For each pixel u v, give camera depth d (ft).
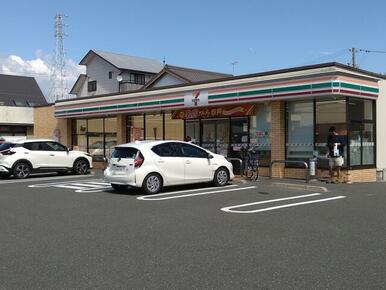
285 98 53.62
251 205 36.17
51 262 20.61
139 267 19.71
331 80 48.88
